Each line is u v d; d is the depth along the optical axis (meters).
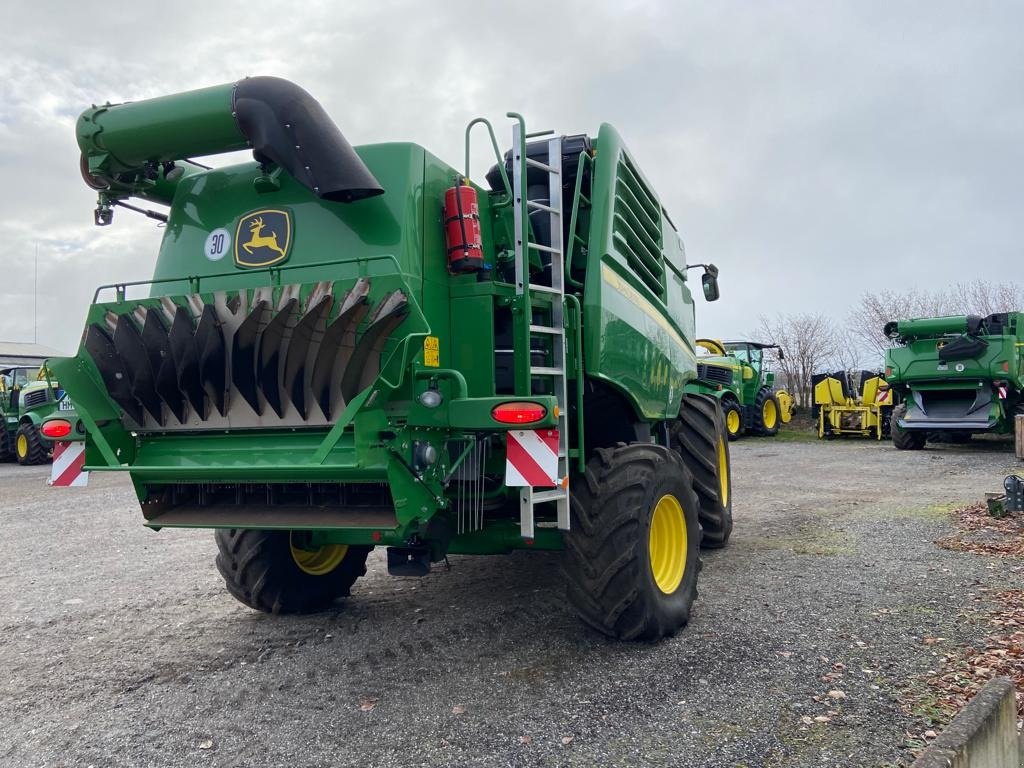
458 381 3.64
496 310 4.05
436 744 3.13
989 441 16.75
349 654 4.25
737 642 4.14
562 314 4.11
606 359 4.44
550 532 4.24
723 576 5.55
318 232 3.92
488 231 4.23
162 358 3.87
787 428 22.86
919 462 12.88
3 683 4.03
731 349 20.50
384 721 3.37
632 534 4.00
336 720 3.41
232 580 4.88
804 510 8.35
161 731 3.37
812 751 2.93
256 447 3.76
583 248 4.68
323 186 3.63
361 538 4.12
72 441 4.01
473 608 5.01
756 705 3.34
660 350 5.54
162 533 8.45
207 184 4.28
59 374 3.88
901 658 3.81
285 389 3.68
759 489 10.17
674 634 4.28
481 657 4.10
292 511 3.87
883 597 4.85
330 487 3.90
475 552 4.36
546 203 4.57
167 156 3.97
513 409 3.46
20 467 18.55
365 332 3.46
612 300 4.59
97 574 6.53
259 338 3.70
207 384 3.79
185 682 3.95
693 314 7.38
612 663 3.91
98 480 14.47
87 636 4.79
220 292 3.82
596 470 4.15
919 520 7.42
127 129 3.88
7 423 19.98
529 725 3.26
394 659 4.14
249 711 3.55
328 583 5.09
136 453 4.11
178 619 5.07
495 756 3.01
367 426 3.34
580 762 2.93
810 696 3.41
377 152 3.91
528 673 3.84
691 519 4.59
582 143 4.87
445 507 3.74
